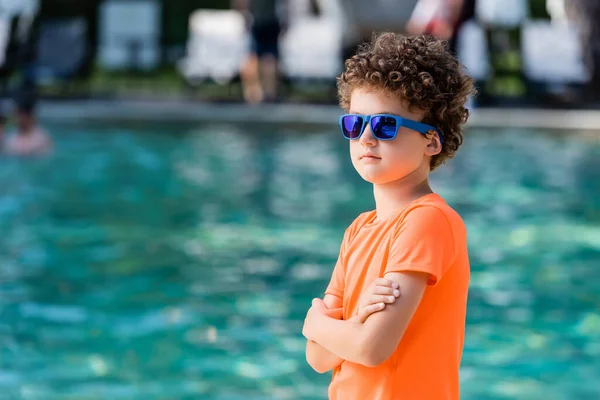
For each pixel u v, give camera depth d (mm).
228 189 12070
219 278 7910
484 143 16703
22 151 14477
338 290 2951
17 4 20641
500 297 7512
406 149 2773
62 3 24719
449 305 2775
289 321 6844
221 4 25500
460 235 2777
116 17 23109
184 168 13703
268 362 6027
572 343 6438
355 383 2799
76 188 12008
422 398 2738
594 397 5492
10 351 6180
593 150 16031
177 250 8828
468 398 5469
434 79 2775
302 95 21719
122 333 6547
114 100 19688
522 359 6125
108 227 9766
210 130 17969
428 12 19781
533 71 21047
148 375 5789
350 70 2836
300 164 14211
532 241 9336
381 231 2820
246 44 20750
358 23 20438
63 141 16047
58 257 8539
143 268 8195
